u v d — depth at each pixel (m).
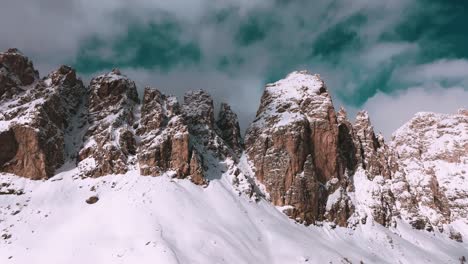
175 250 85.94
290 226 115.06
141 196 102.44
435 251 136.38
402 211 154.25
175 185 109.31
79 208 101.44
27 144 111.50
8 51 135.88
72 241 89.44
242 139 149.38
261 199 122.69
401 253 124.31
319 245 107.56
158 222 94.25
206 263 84.88
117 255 83.56
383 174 159.38
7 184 106.06
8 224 95.31
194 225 96.38
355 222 129.88
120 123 122.75
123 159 113.88
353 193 139.12
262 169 132.25
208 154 127.31
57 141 117.06
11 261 86.19
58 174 112.38
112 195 104.19
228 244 93.19
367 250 120.69
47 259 85.69
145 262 80.88
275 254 98.19
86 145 118.25
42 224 96.50
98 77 136.75
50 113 121.06
